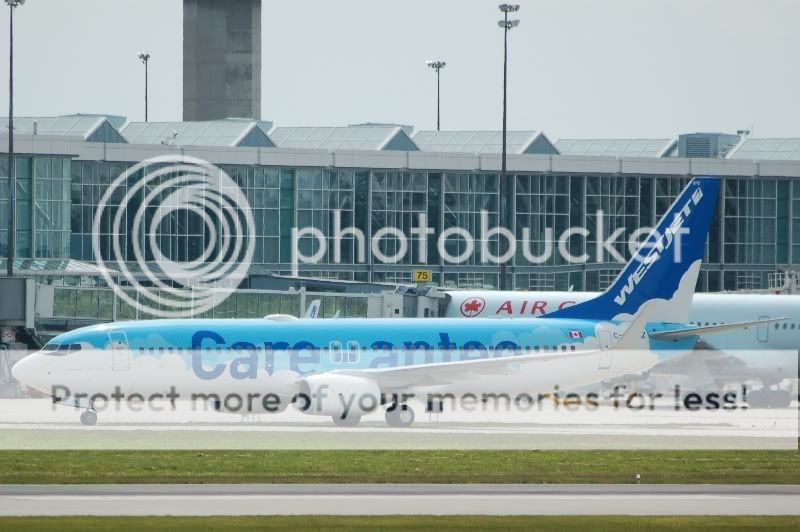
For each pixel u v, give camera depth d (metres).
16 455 122.00
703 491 104.50
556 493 102.44
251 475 110.50
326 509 92.44
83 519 86.38
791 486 108.06
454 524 85.50
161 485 105.12
